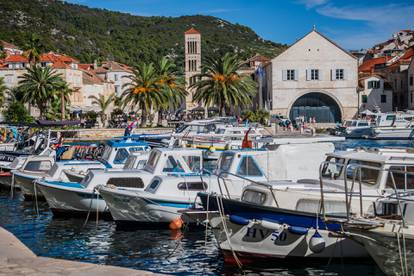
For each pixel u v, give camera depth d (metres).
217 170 25.33
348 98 100.06
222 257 19.95
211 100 83.88
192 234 23.48
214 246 21.48
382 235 15.29
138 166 29.12
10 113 90.44
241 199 20.02
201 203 21.86
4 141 54.09
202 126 57.78
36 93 93.19
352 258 17.98
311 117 101.00
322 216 17.19
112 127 94.88
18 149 45.22
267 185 19.11
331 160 20.91
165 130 84.94
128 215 24.67
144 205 24.22
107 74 144.25
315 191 18.77
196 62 141.38
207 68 83.50
